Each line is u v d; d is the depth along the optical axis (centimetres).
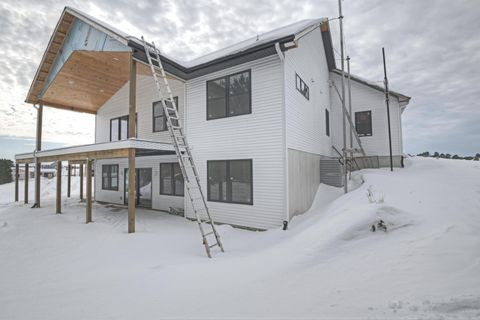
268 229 744
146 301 305
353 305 251
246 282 346
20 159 1402
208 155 901
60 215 1000
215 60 811
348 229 462
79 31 936
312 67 1053
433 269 299
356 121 1375
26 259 489
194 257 501
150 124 1191
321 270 354
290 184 761
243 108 829
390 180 899
